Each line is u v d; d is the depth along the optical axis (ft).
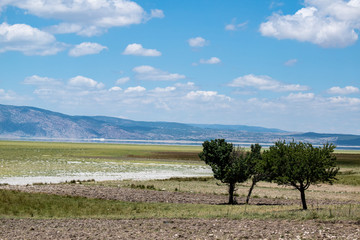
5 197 145.18
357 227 78.43
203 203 171.63
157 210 139.33
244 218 101.65
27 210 129.80
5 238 78.43
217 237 73.97
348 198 199.31
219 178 177.27
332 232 73.82
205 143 183.21
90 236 79.00
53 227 93.76
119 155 604.08
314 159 141.28
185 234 79.05
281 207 144.97
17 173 292.61
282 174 147.74
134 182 249.75
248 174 172.65
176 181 269.23
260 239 70.79
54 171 318.04
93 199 160.66
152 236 77.51
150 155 624.59
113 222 101.19
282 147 150.20
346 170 372.38
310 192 229.04
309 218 94.68
